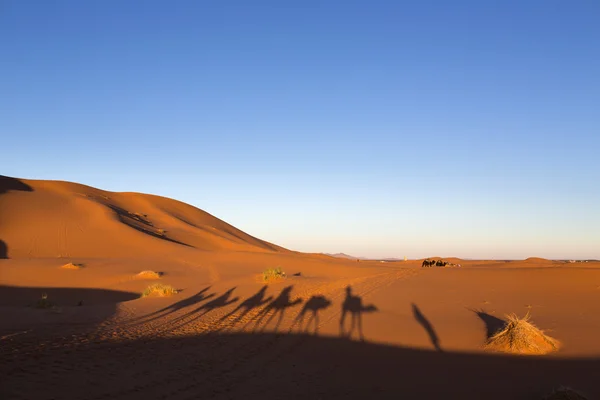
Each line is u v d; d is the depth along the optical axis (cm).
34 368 958
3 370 919
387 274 3409
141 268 4369
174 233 8350
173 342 1382
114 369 1020
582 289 2305
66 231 6525
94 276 3900
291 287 2864
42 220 6756
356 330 1609
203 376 1027
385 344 1399
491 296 2253
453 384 980
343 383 1003
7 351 1079
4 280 3678
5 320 1562
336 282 3086
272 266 4791
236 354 1267
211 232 9556
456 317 1789
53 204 7531
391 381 1017
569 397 807
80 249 6062
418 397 900
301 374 1077
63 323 1583
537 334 1278
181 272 4278
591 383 933
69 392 831
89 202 7894
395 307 2070
